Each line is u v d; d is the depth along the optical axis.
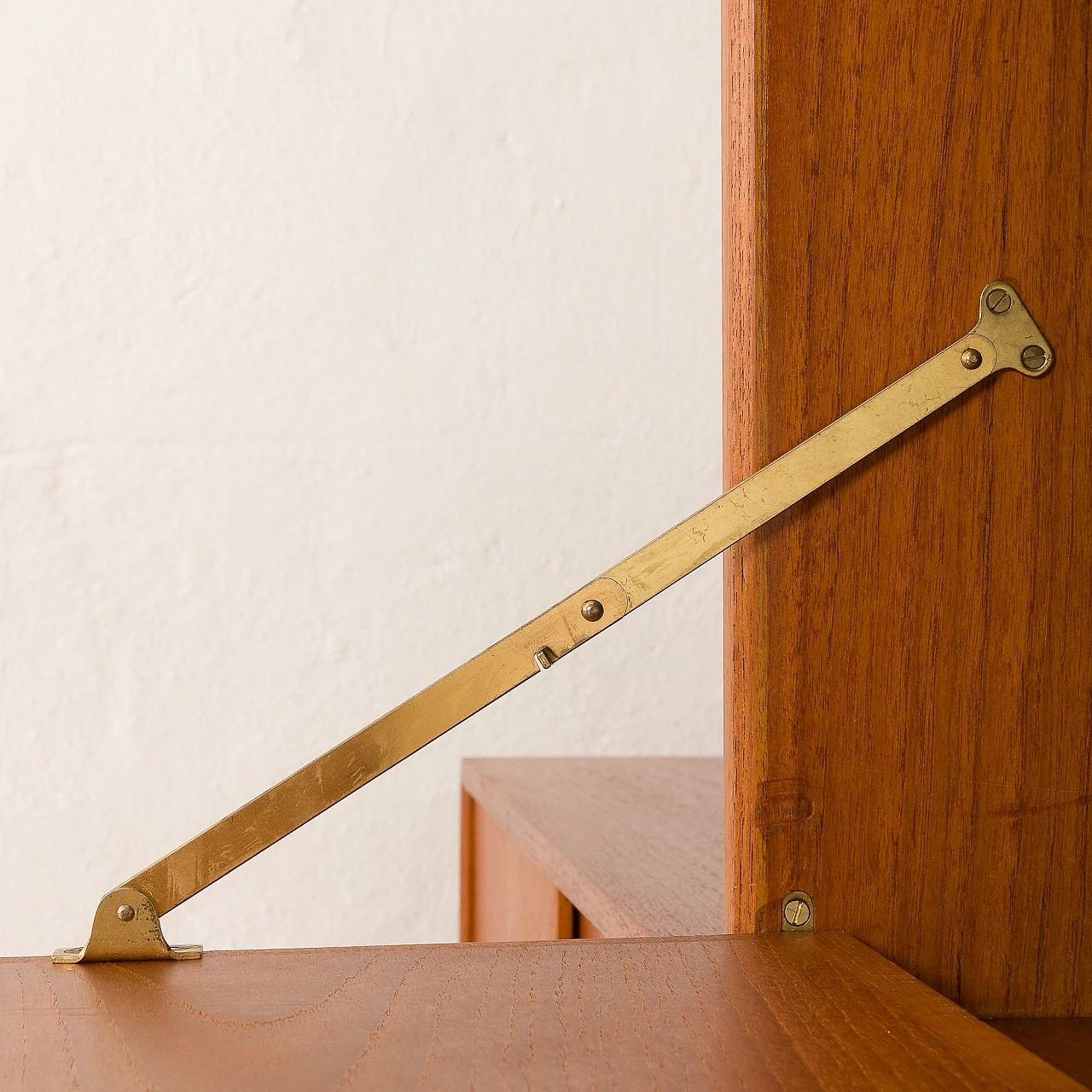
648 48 1.41
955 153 0.49
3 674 1.33
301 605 1.36
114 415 1.34
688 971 0.43
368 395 1.37
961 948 0.49
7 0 1.33
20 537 1.33
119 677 1.34
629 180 1.41
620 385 1.41
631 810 0.94
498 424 1.39
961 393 0.49
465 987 0.41
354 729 1.37
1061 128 0.50
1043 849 0.49
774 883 0.49
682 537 0.48
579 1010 0.39
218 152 1.36
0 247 1.33
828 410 0.49
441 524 1.38
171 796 1.35
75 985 0.42
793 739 0.49
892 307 0.49
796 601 0.49
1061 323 0.49
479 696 0.48
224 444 1.36
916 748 0.49
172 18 1.35
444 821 1.39
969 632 0.49
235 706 1.36
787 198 0.49
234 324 1.36
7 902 1.33
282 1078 0.33
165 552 1.35
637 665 1.41
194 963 0.45
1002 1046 0.35
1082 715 0.50
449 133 1.39
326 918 1.38
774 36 0.49
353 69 1.37
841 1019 0.38
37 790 1.33
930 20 0.49
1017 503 0.49
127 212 1.34
